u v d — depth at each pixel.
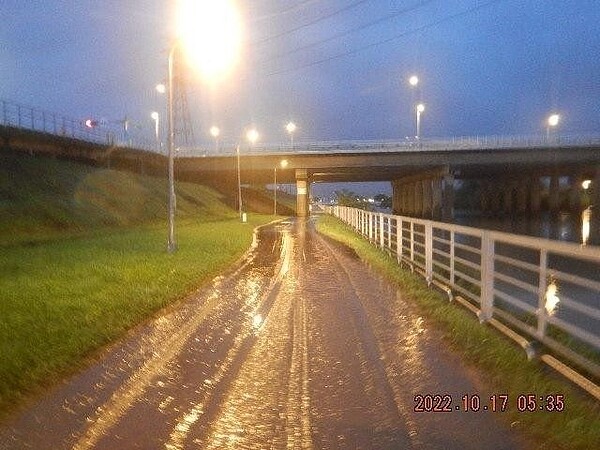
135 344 8.90
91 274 15.14
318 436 5.48
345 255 23.42
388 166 74.44
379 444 5.29
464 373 7.28
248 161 77.06
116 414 6.05
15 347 7.98
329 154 75.12
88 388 6.85
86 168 49.88
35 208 33.06
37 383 6.88
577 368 7.22
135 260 18.59
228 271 18.05
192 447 5.27
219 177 87.00
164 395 6.64
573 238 53.97
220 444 5.33
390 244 22.47
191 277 15.41
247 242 29.39
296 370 7.58
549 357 7.24
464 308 11.20
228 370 7.61
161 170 71.50
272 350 8.59
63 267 16.59
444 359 7.93
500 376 6.97
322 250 25.94
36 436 5.49
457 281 13.88
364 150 74.38
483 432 5.49
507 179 97.44
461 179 100.81
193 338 9.30
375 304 12.20
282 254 23.89
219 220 56.84
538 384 6.59
